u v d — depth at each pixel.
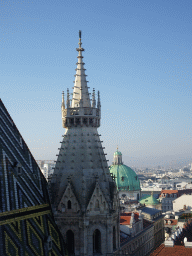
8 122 47.78
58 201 49.41
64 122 53.78
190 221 135.38
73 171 50.38
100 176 50.97
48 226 46.28
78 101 53.69
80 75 54.91
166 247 85.25
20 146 48.00
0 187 40.19
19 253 38.03
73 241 48.88
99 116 54.34
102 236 49.03
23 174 45.53
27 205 43.41
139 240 157.25
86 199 48.88
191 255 79.69
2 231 37.53
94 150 52.19
